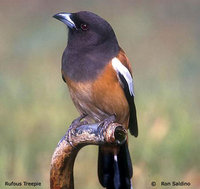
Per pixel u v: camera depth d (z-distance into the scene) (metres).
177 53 26.09
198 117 18.36
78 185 15.60
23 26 29.28
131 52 26.27
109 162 12.21
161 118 17.70
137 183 15.52
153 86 21.16
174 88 20.69
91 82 12.48
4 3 31.62
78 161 16.06
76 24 12.75
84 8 32.12
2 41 27.11
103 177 12.23
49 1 31.88
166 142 16.62
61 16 12.88
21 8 31.36
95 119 13.07
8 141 16.94
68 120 18.12
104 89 12.50
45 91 20.06
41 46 26.72
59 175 10.51
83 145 10.55
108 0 32.06
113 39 12.88
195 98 20.00
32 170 15.98
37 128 17.66
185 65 24.02
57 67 23.72
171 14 30.56
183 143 16.58
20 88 20.31
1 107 18.97
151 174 15.81
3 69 23.23
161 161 16.16
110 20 30.42
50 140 17.05
